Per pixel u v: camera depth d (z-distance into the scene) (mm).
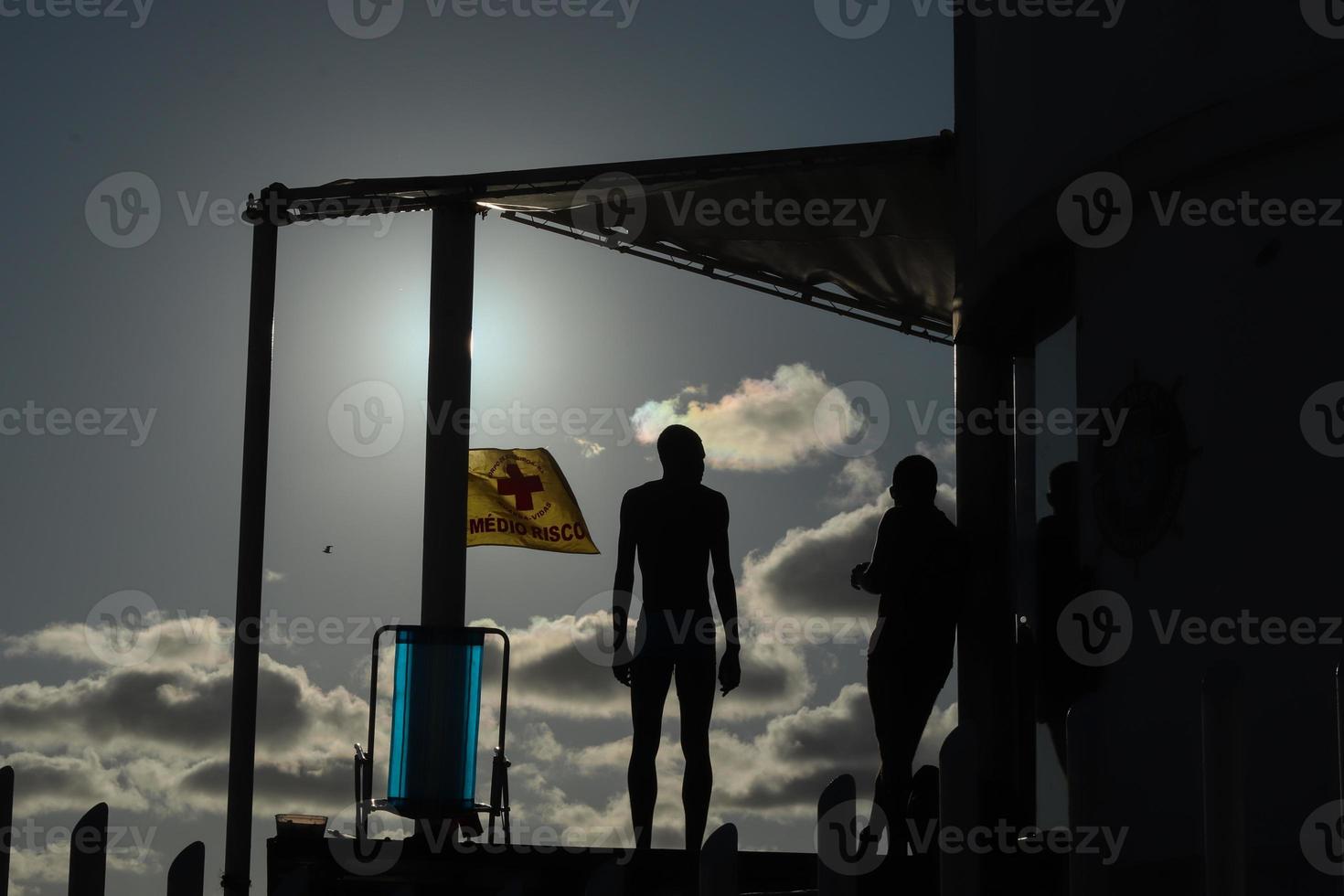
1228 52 6027
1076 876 3156
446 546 9094
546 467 10719
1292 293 5656
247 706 8125
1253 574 5684
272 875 7078
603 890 3494
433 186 9125
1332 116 5445
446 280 9414
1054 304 7480
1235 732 2887
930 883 5570
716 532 7203
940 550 7035
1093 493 6746
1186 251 6176
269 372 8711
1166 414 6219
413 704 8383
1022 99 7598
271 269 8852
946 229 10109
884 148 8961
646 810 7066
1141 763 6137
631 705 7156
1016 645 7965
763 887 6312
